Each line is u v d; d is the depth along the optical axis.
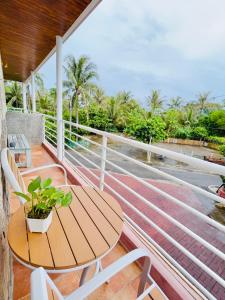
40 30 3.19
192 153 21.91
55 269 0.75
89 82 19.20
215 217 7.19
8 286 1.02
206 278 3.72
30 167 3.44
